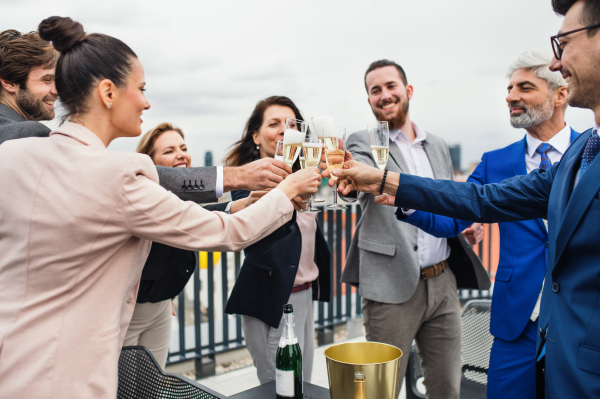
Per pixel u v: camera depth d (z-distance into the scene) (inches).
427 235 92.0
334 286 177.6
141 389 58.8
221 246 46.5
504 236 80.4
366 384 44.6
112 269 44.8
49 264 42.2
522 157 83.5
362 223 95.2
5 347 41.2
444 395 94.6
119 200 42.3
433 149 101.6
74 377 41.9
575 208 46.9
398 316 91.0
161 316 93.1
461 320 95.7
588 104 49.3
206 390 53.8
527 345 75.3
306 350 92.0
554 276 49.7
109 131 48.4
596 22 45.1
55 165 43.0
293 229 83.2
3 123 61.6
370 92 99.2
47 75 68.9
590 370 44.2
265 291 81.1
